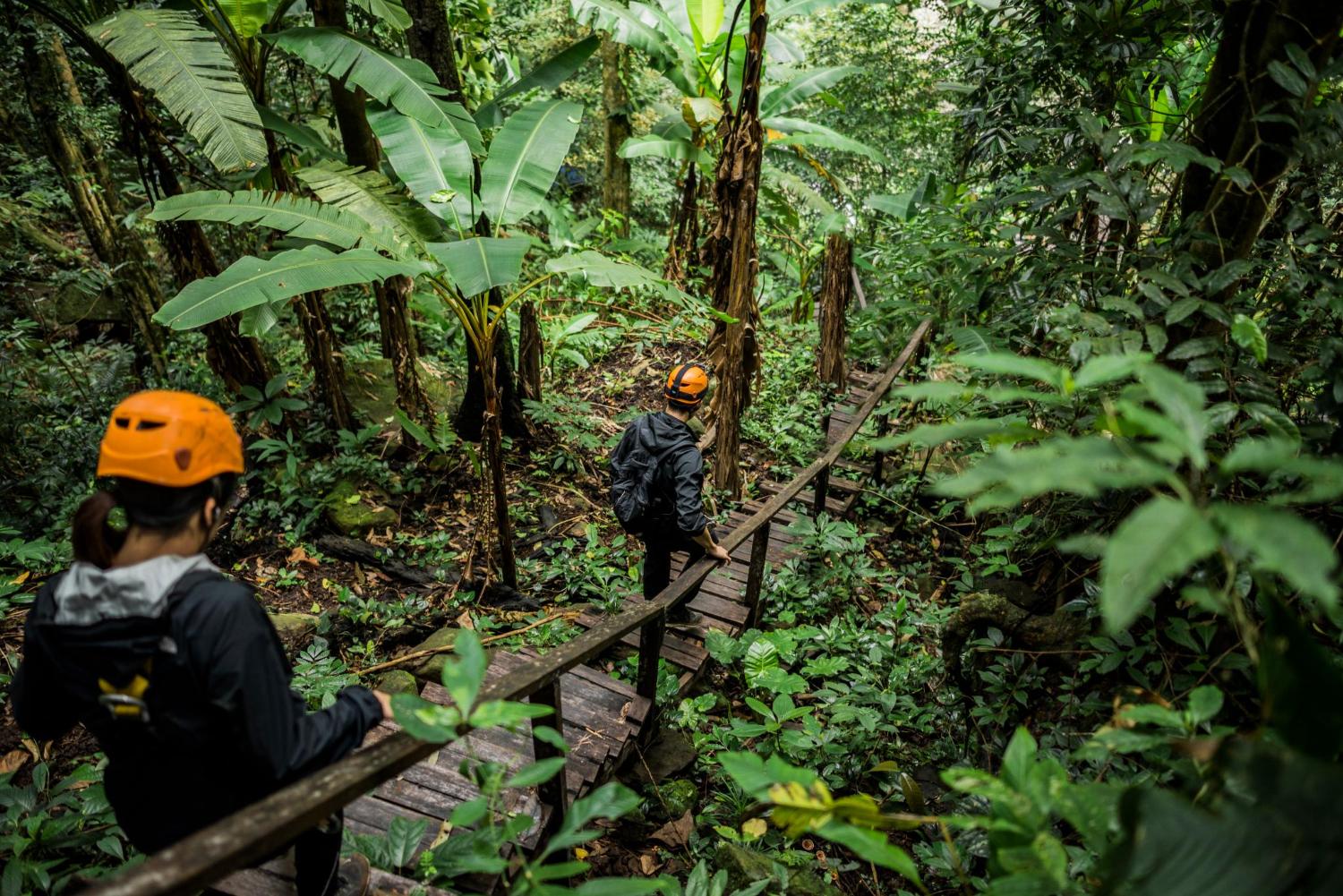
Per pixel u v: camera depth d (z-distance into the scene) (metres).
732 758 1.30
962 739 3.63
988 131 4.36
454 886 2.41
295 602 4.46
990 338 3.64
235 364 5.07
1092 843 1.12
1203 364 2.18
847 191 11.90
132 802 1.50
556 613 4.39
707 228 7.86
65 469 5.02
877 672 4.06
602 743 3.25
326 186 4.47
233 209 3.76
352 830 2.57
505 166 4.63
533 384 6.35
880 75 11.09
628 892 1.21
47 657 1.39
